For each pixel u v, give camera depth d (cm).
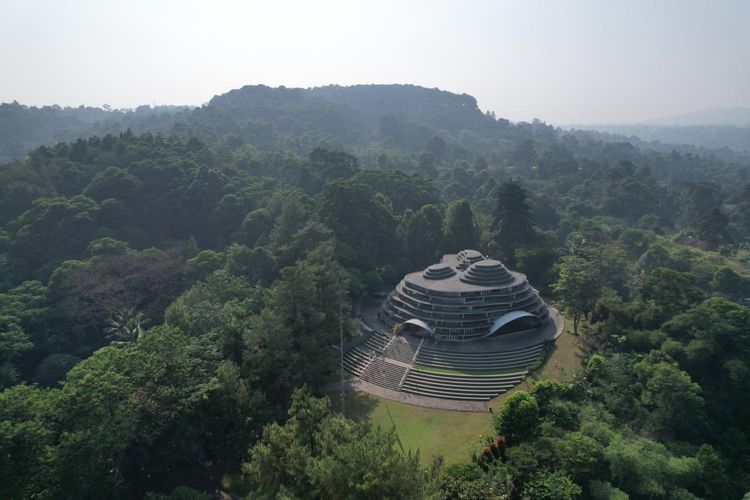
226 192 12050
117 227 10719
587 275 7225
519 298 7706
